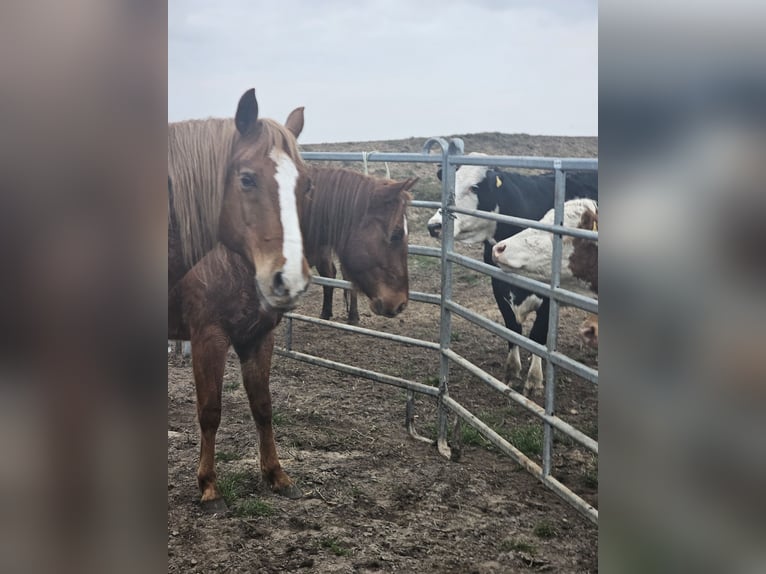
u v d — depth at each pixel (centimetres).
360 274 415
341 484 331
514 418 420
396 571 259
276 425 402
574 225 455
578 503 281
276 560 263
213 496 300
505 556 272
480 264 342
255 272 292
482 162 337
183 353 520
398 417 425
